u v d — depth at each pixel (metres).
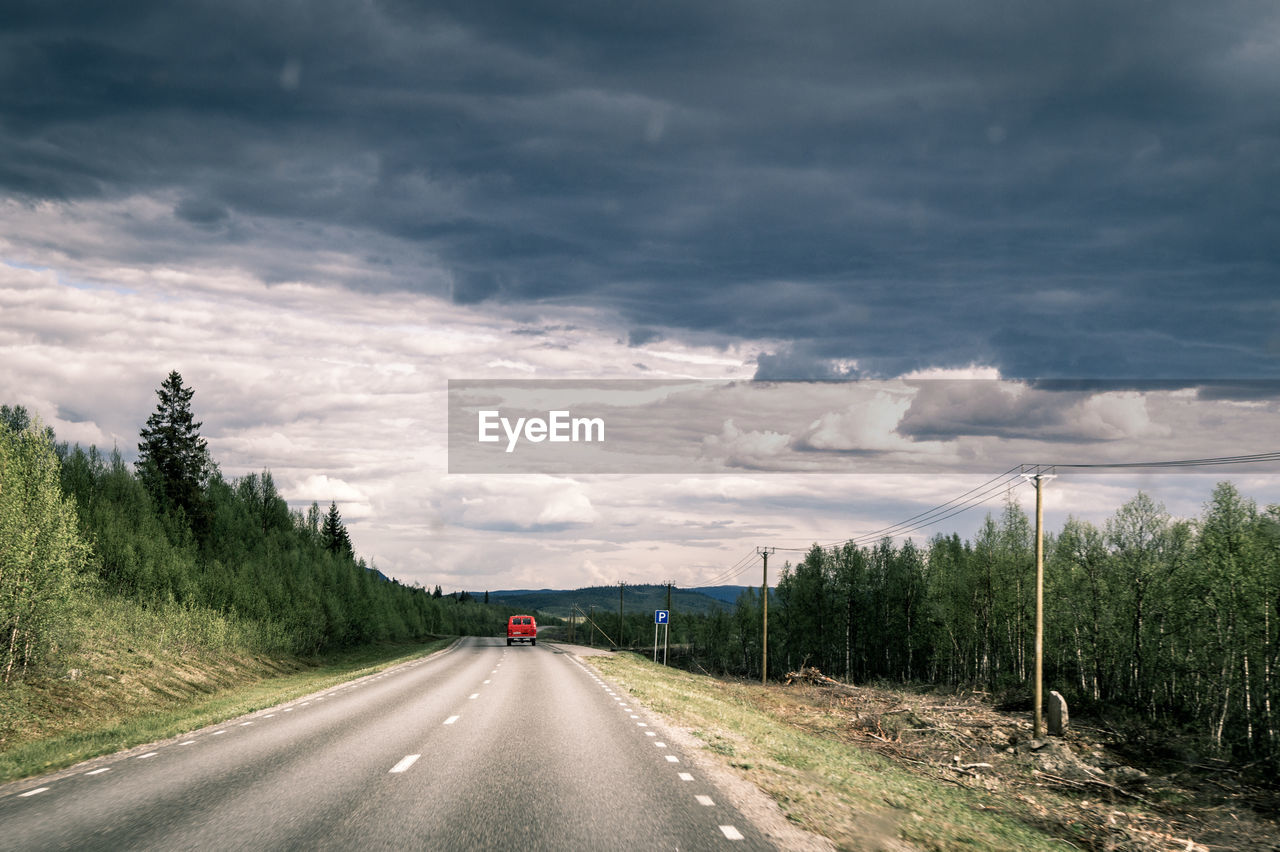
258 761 12.10
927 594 72.31
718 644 126.50
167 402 77.31
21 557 23.66
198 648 40.59
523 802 9.20
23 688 22.81
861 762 19.47
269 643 52.91
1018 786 21.19
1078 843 14.78
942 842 8.56
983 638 62.75
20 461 25.12
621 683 32.00
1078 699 41.62
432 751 13.26
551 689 27.44
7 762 12.05
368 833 7.64
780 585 93.88
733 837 7.77
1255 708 39.12
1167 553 46.62
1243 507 40.31
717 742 15.83
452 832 7.72
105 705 24.86
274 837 7.45
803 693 48.19
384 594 108.75
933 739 28.67
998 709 38.88
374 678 32.81
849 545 86.12
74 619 27.45
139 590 45.56
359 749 13.45
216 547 76.88
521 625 78.31
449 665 42.69
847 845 7.73
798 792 10.60
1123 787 22.55
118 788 9.86
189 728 16.09
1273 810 20.42
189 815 8.35
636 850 7.19
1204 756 29.39
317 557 91.12
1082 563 52.53
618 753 13.41
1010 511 61.16
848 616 84.25
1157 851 14.70
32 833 7.57
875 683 58.88
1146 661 47.66
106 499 64.00
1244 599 38.44
